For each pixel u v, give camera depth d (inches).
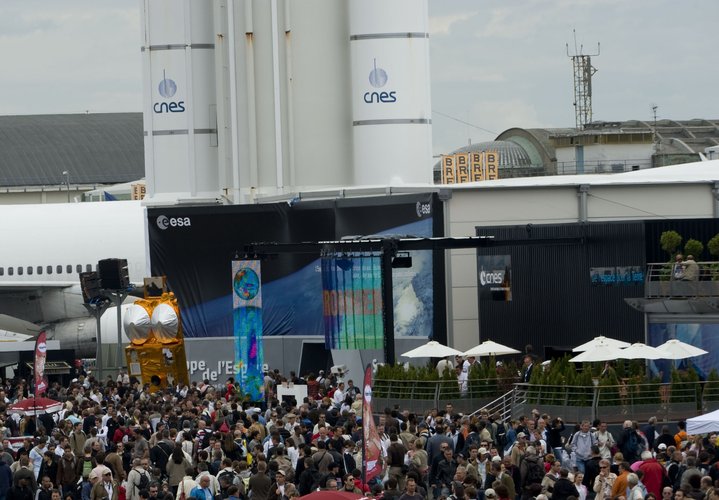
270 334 5693.9
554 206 5246.1
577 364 4503.0
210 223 5797.2
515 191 5206.7
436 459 2957.7
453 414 3499.0
